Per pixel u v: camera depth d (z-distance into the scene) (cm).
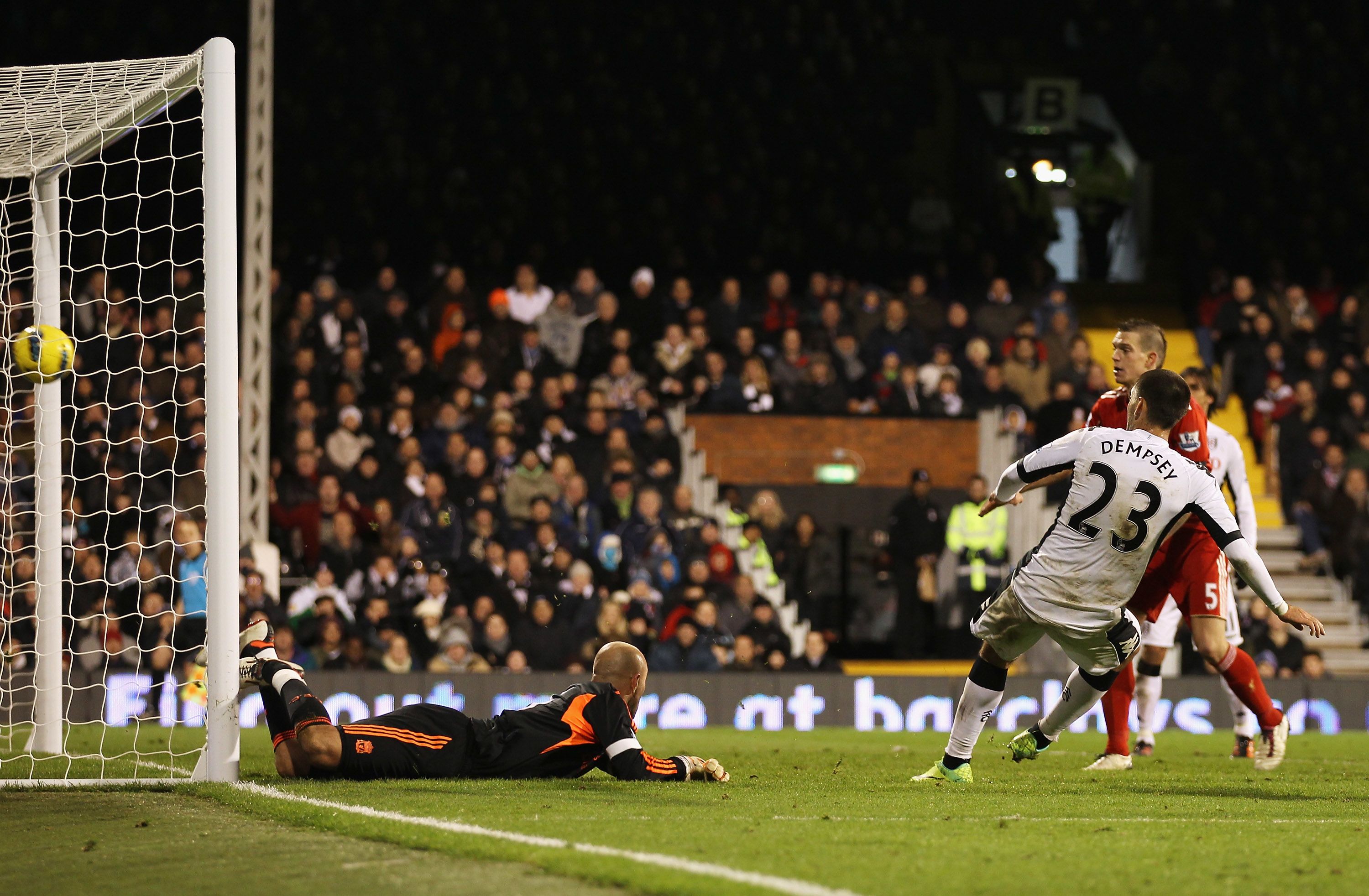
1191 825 1227
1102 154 5606
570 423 3944
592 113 5162
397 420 3816
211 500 1516
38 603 2005
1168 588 1873
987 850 1053
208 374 1533
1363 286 5234
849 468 4131
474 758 1457
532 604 3438
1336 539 4181
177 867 1027
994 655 1527
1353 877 965
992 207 5334
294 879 970
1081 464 1418
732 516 3872
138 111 1802
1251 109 5566
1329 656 4050
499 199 4906
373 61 5003
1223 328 4656
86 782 1483
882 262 5034
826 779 1639
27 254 3759
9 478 2138
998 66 5828
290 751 1448
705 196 5075
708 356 4131
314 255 4659
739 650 3416
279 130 4856
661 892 891
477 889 920
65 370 1886
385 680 3056
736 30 5397
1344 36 5662
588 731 1477
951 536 3975
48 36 4888
